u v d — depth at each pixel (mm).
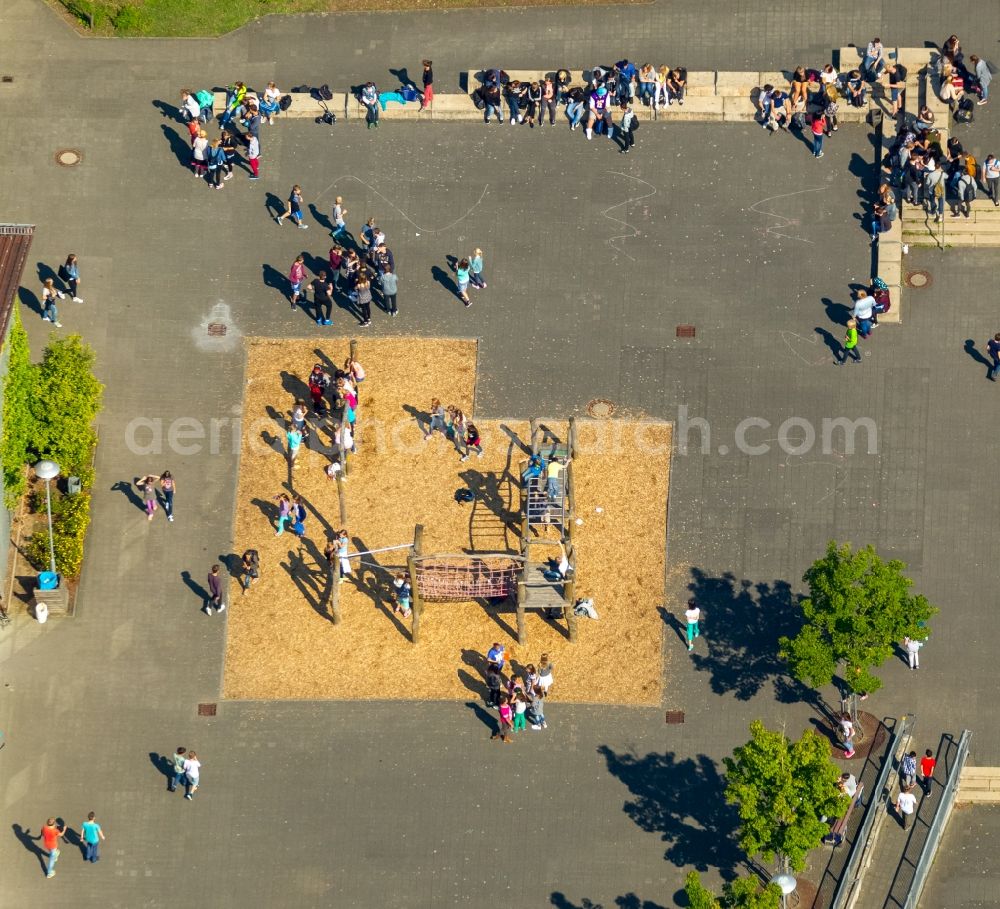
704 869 70375
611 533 74562
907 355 76750
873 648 69500
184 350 77562
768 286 77938
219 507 75188
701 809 71062
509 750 71938
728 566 74125
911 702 72625
